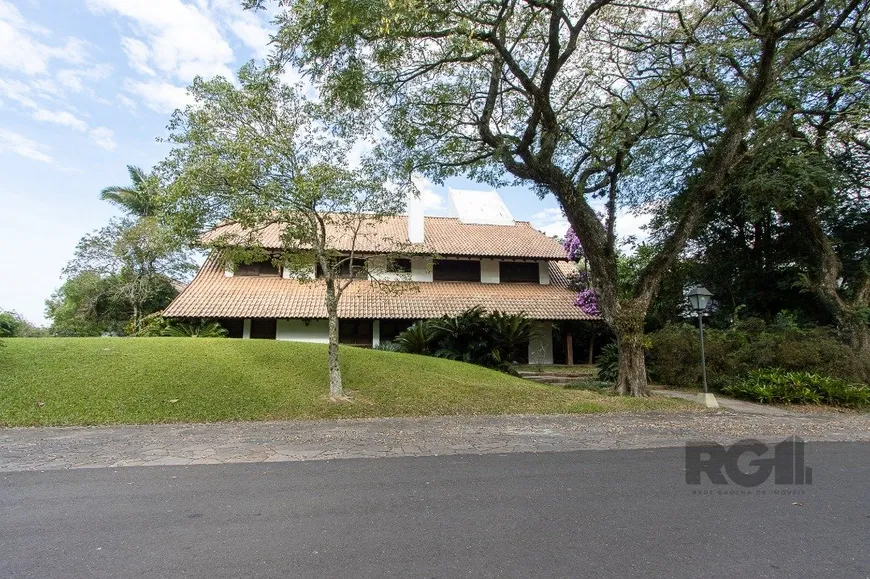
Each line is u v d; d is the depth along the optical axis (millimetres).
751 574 3033
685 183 18391
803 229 16359
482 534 3633
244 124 9352
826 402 11625
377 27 8461
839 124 14797
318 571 3045
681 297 20062
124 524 3850
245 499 4465
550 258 22047
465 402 10727
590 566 3113
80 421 8352
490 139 12234
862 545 3490
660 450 6605
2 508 4223
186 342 13617
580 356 22875
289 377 11406
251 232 9812
